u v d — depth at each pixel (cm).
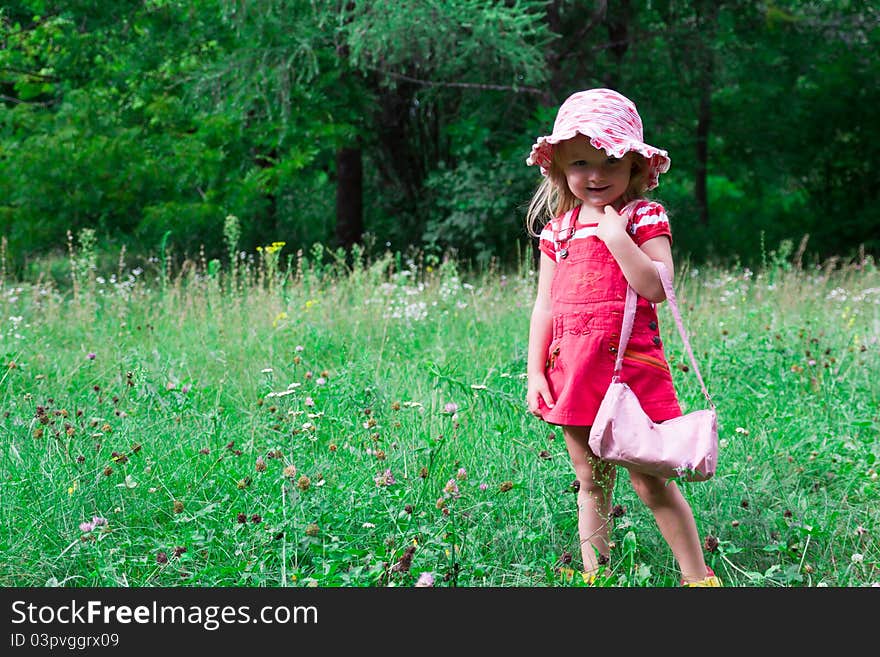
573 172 311
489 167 1386
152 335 731
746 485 389
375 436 396
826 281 1052
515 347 581
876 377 584
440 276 988
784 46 1848
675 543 311
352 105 1357
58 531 345
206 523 355
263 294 851
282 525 323
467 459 405
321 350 662
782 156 2017
